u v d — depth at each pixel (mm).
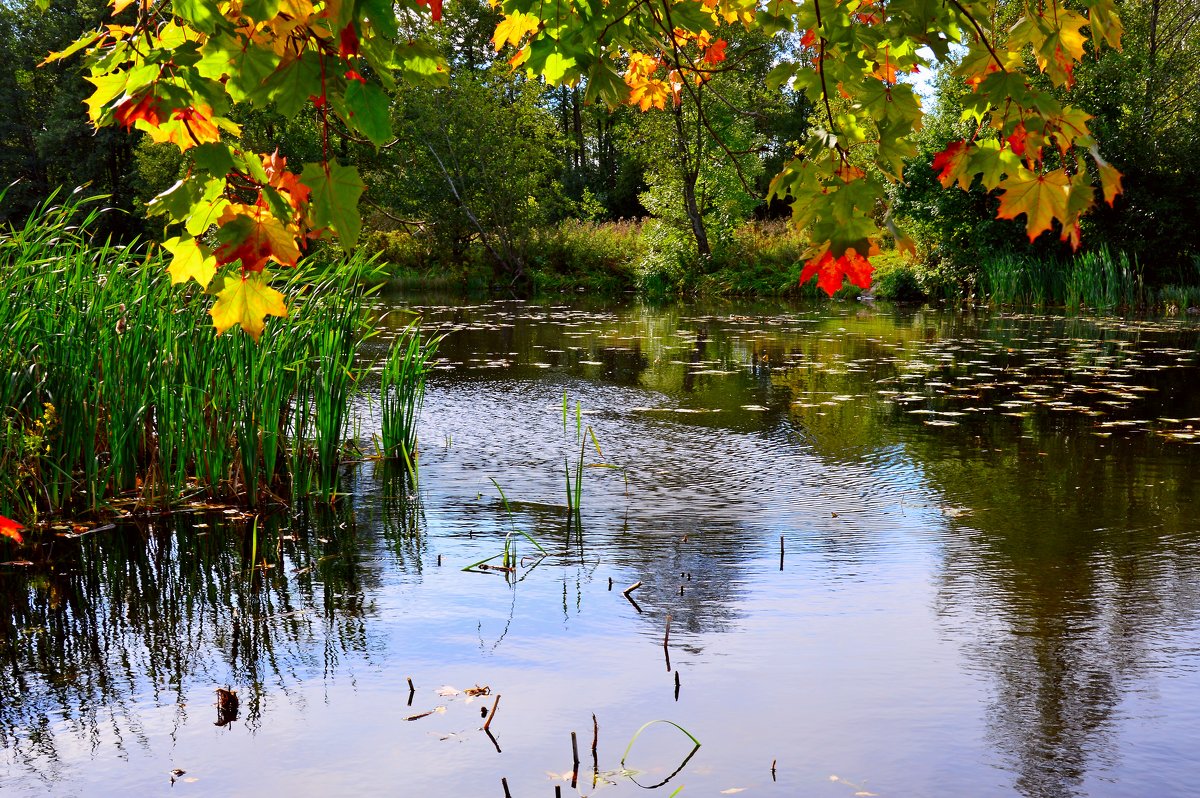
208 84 1484
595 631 3750
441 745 2867
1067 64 1579
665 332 14867
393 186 26906
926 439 7340
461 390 9406
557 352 12266
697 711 3074
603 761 2760
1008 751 2816
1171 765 2748
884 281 21594
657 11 2078
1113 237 19188
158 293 5637
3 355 5051
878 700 3150
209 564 4586
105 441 5836
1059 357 11727
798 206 1592
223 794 2615
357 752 2832
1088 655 3516
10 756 2844
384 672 3393
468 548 4828
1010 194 1526
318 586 4297
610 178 42062
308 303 6344
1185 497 5711
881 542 4891
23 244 5242
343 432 7012
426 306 19688
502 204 26219
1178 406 8578
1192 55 22219
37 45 35719
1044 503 5617
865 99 1588
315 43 1456
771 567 4516
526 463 6652
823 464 6609
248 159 1610
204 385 5652
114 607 4051
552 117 26812
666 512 5469
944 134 18797
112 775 2723
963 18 1626
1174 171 18891
